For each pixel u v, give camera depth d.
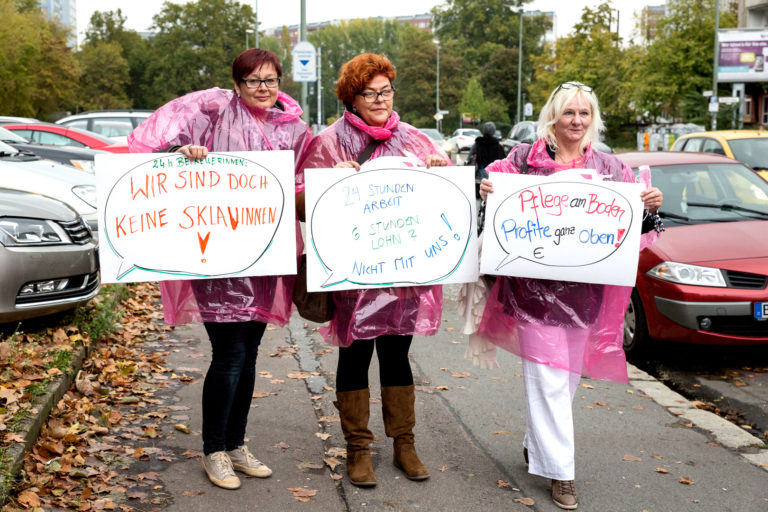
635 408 5.17
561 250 3.77
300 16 21.78
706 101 36.12
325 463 4.12
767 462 4.31
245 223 3.78
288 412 4.86
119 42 96.56
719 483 4.03
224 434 3.84
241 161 3.76
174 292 3.89
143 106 90.50
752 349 6.86
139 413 4.73
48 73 53.50
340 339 3.86
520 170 3.93
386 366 3.98
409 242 3.85
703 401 5.61
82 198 8.10
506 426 4.72
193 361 5.89
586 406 5.18
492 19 107.19
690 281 5.98
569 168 3.85
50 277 5.61
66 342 5.61
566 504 3.68
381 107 3.78
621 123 45.69
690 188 7.20
